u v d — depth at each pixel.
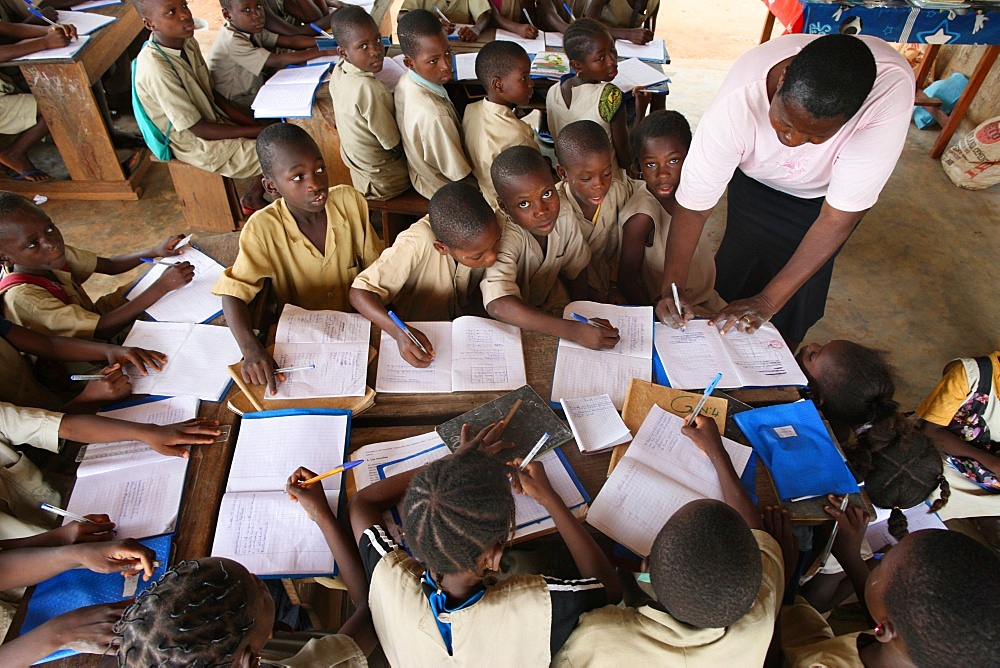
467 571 0.96
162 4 2.62
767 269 2.20
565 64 2.99
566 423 1.44
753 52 1.66
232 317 1.67
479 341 1.65
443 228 1.62
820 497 1.33
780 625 1.25
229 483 1.31
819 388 1.55
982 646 0.88
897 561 0.97
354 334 1.66
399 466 1.34
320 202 1.78
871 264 3.09
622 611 1.04
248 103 3.21
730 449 1.41
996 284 3.01
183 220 3.24
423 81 2.52
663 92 2.79
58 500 1.55
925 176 3.65
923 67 4.20
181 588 0.89
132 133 3.69
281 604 1.47
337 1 3.85
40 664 1.06
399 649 1.05
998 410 1.69
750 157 1.79
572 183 1.96
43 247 1.71
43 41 2.91
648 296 2.26
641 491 1.30
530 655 1.01
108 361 1.57
